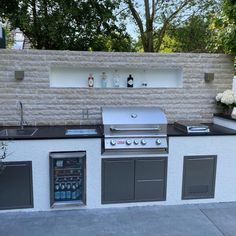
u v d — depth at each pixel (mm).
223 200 3205
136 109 3215
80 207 2975
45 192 2885
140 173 3000
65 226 2633
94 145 2896
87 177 2928
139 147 2924
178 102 3701
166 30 8492
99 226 2641
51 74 3527
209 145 3088
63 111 3484
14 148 2777
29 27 5871
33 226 2625
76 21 6258
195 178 3113
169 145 3016
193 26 8195
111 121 2922
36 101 3420
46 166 2846
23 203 2871
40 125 3463
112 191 2988
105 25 6605
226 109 3723
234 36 3602
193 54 3646
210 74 3682
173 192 3096
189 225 2684
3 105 3379
